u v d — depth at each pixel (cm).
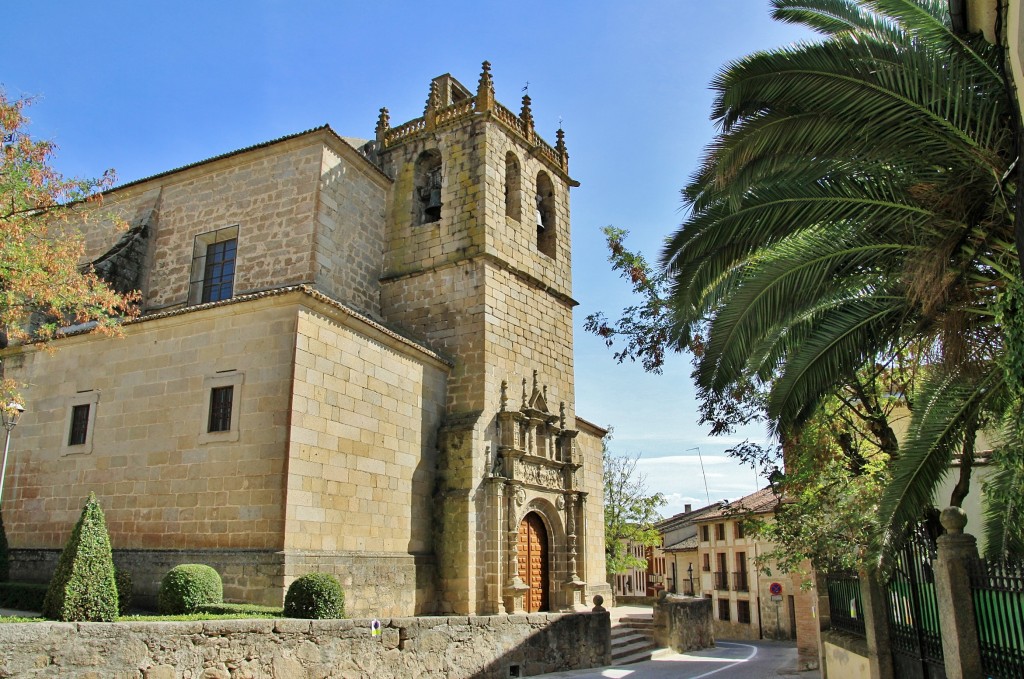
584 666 2525
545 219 3425
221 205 2959
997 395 1314
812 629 2897
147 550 2077
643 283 2498
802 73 1181
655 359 2448
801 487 1939
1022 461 1354
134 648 1227
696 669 2728
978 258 1216
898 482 1275
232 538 1977
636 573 9031
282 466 1959
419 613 2373
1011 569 973
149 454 2162
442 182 3069
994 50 1102
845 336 1385
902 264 1312
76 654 1146
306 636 1548
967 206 1150
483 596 2519
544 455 2939
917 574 1273
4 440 2409
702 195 1421
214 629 1364
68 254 2170
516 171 3234
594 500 3431
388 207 3156
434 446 2641
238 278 2842
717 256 1380
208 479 2053
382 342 2408
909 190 1222
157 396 2202
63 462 2291
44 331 2366
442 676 1912
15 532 2306
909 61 1157
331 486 2097
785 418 1477
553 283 3297
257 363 2078
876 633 1426
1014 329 1126
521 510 2727
